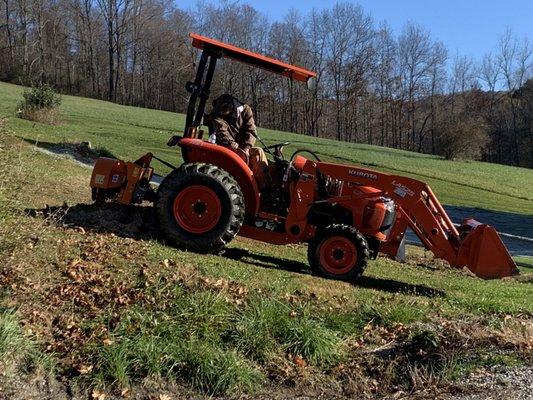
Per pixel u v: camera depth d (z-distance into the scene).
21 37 71.25
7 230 6.24
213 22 70.25
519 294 8.46
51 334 5.20
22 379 4.65
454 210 23.84
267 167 8.45
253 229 8.34
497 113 77.88
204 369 5.02
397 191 8.31
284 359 5.39
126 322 5.36
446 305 7.00
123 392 4.73
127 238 7.62
